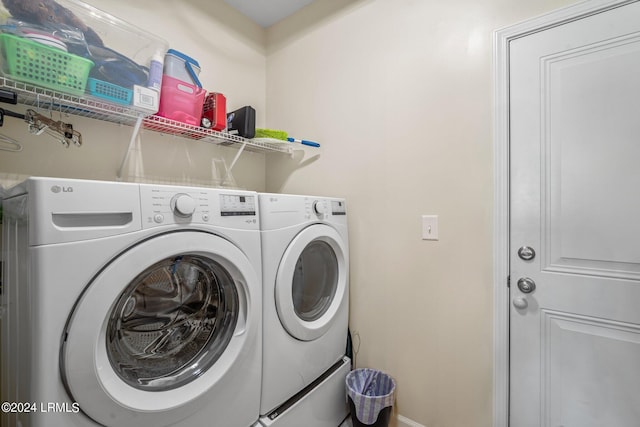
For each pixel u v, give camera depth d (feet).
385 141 5.04
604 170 3.34
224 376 3.05
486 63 4.07
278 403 3.75
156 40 4.18
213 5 5.90
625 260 3.22
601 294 3.34
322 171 5.90
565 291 3.54
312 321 4.39
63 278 2.09
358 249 5.34
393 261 4.92
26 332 2.15
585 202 3.44
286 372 3.85
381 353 5.04
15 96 3.15
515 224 3.85
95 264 2.24
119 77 3.61
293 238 4.00
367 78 5.28
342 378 4.87
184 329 3.17
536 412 3.70
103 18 3.71
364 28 5.35
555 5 3.60
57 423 2.07
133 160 4.77
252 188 6.70
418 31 4.70
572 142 3.51
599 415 3.36
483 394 4.07
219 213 3.12
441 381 4.42
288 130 6.51
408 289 4.75
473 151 4.16
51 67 3.02
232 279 3.27
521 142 3.81
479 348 4.11
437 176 4.47
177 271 3.04
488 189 4.03
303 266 4.55
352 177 5.45
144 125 4.58
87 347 2.18
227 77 6.13
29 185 2.05
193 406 2.81
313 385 4.34
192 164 5.59
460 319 4.26
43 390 2.00
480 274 4.10
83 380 2.17
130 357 2.68
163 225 2.64
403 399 4.78
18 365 2.33
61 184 2.10
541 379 3.68
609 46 3.32
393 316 4.91
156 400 2.60
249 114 5.34
